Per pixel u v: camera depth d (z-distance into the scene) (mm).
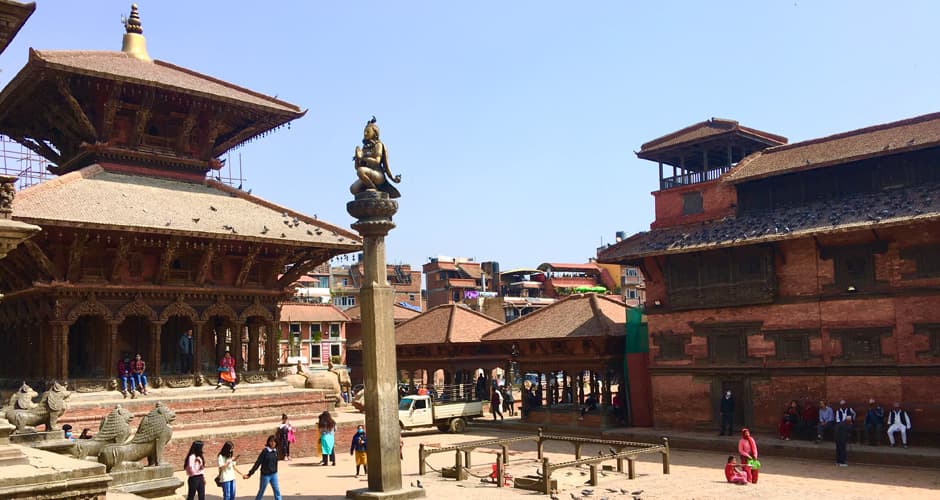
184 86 39156
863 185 34906
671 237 40344
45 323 34000
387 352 21297
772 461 31359
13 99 38625
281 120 44031
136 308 34625
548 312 48438
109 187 36188
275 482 20797
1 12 12984
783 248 35781
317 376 54938
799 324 34844
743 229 36594
